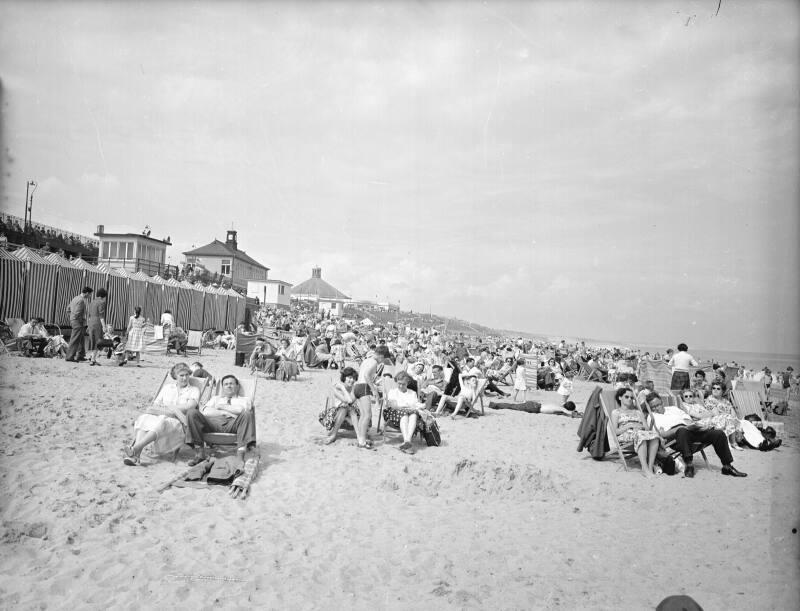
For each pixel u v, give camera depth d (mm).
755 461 8367
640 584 4031
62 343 15367
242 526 4805
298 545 4504
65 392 9656
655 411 8938
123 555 4082
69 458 6145
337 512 5320
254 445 6535
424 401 11852
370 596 3762
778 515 4371
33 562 3867
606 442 7992
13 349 14820
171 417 6461
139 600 3518
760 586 3959
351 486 6148
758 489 6645
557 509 5734
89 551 4094
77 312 14250
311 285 68938
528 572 4227
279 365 15672
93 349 14203
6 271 17828
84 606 3398
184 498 5371
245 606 3539
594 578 4141
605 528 5191
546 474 6840
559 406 13266
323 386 14711
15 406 8078
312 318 46719
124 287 23547
